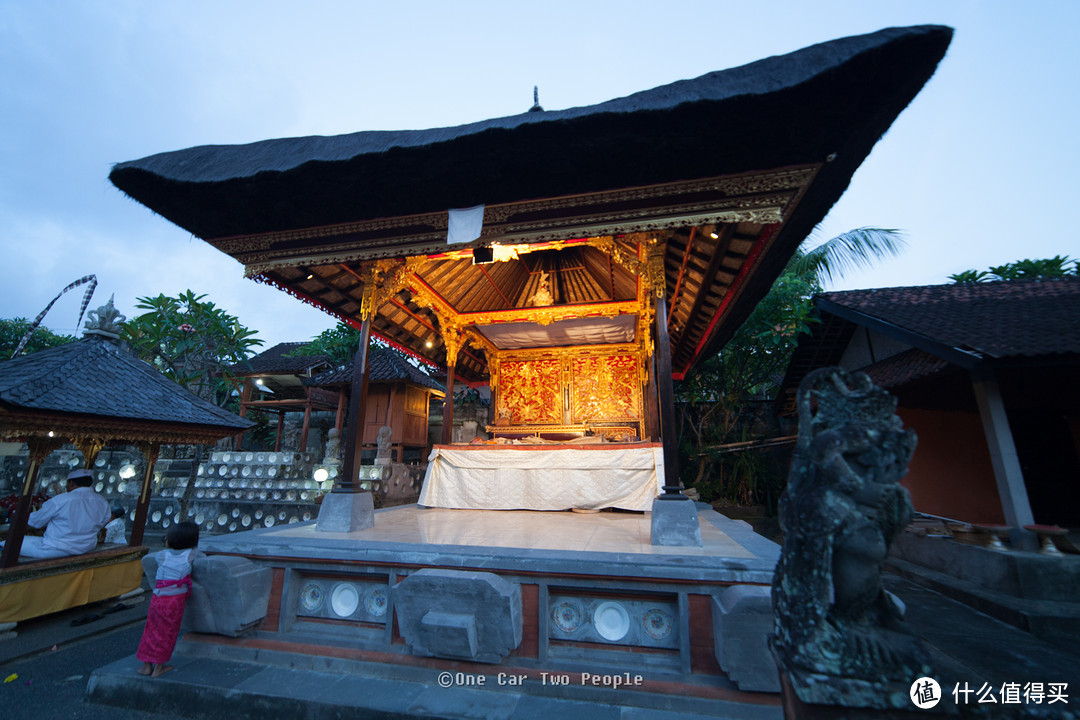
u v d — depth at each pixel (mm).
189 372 14016
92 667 3861
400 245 4719
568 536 4164
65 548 4785
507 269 8211
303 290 5984
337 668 3326
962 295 8078
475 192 4301
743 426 12664
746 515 11258
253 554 3779
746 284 5199
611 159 3852
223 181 4141
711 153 3725
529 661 3090
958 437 7535
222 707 3047
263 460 9500
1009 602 5012
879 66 2979
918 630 4707
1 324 20625
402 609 3086
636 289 7449
